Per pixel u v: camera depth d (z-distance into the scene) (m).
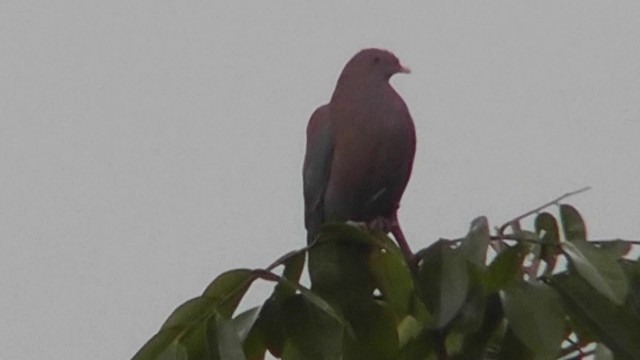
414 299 6.95
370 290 6.96
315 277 6.95
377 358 7.03
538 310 6.60
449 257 6.76
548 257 7.18
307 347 6.71
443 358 7.19
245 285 6.63
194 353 6.48
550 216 7.49
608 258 6.57
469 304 6.86
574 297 6.71
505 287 6.71
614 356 6.69
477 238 6.75
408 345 7.21
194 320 6.51
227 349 6.31
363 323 6.97
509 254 6.78
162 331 6.42
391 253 6.88
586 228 7.68
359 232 6.85
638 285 6.82
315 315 6.74
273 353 6.89
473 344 7.19
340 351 6.66
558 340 6.50
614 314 6.68
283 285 6.71
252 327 6.84
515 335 7.05
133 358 6.40
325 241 6.96
